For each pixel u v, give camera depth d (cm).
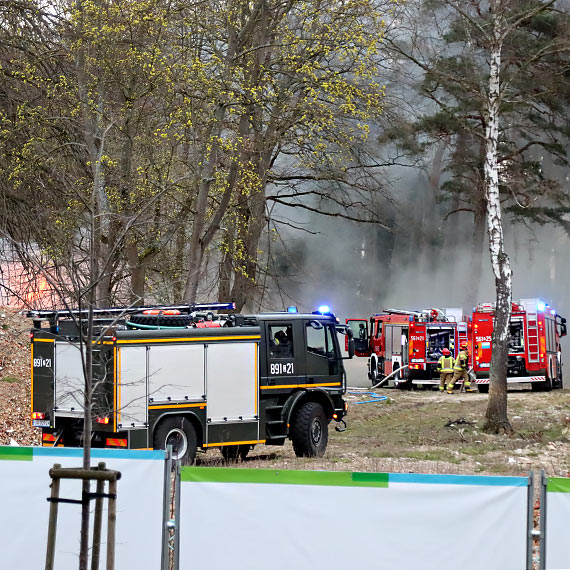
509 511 2566
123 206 8475
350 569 2598
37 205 7894
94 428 5222
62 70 8956
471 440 7144
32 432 6638
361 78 10019
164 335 5341
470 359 12112
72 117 8581
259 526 2641
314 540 2617
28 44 8762
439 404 10094
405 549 2581
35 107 8669
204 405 5466
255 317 5897
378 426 8400
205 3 9456
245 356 5644
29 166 8069
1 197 7894
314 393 6116
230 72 9256
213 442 5503
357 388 12912
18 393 7400
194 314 5781
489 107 7781
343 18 9719
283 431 5866
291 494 2630
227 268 11275
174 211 9869
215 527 2661
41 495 2800
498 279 7562
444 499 2575
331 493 2612
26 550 2795
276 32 10106
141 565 2712
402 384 12531
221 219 9838
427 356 12400
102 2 8731
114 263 8462
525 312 11500
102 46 8688
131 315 5581
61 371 5400
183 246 10375
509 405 9675
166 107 9081
